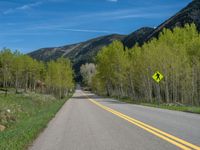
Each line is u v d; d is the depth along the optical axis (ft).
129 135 40.06
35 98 146.72
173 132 41.70
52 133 44.39
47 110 98.43
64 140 37.60
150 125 50.57
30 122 57.62
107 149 30.86
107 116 71.41
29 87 394.93
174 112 81.87
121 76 242.58
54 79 284.20
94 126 51.80
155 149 30.01
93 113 82.28
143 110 91.76
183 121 56.54
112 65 254.06
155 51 181.06
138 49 215.10
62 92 328.90
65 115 77.92
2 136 37.50
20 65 310.04
